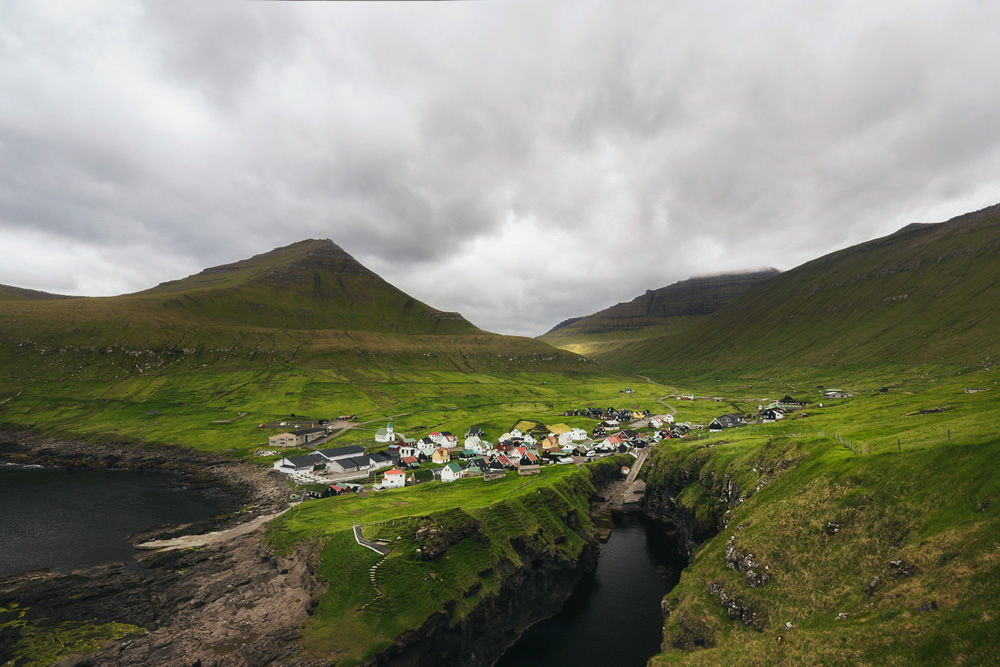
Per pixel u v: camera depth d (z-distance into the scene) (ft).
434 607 223.30
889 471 183.21
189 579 274.57
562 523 330.95
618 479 511.40
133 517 387.55
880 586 141.69
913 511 158.51
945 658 97.96
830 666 117.08
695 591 217.77
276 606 237.25
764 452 297.33
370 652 198.29
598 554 340.80
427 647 215.10
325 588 238.48
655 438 629.92
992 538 121.49
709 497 331.98
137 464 549.95
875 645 114.42
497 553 270.67
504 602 258.57
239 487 472.85
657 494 428.15
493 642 243.40
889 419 334.85
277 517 349.20
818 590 161.99
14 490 457.27
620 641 246.06
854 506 180.65
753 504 248.11
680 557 339.36
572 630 257.75
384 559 247.70
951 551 128.98
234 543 321.11
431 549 252.21
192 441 605.73
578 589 298.56
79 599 252.83
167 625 228.02
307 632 212.84
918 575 131.85
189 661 198.90
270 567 279.08
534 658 238.68
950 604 111.86
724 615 190.80
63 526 364.79
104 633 221.87
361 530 280.51
